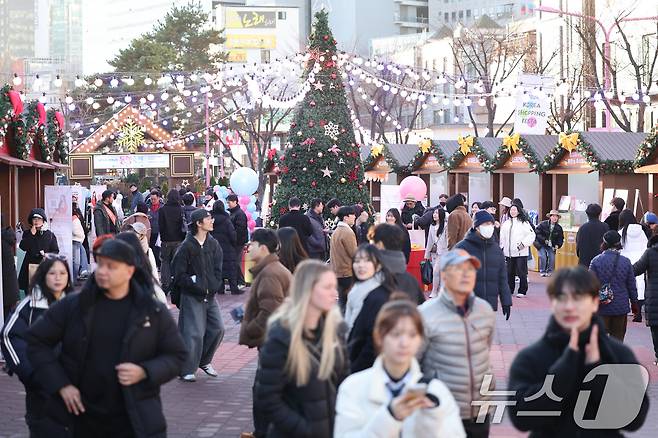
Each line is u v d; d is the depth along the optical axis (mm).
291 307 6809
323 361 6762
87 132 80625
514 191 39594
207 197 37031
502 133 79625
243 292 26750
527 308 23594
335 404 6797
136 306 7516
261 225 33094
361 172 31656
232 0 163875
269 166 42938
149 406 7504
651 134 28391
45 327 7551
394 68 45312
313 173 31000
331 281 6812
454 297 7957
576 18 68750
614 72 47031
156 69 81688
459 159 41375
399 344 6082
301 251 12375
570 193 35844
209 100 67625
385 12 154875
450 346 7879
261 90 62875
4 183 26375
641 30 61250
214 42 89875
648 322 15914
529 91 36469
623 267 15492
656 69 58844
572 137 33031
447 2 152625
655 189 32375
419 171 45500
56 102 76438
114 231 27891
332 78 31344
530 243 25969
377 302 9234
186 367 14797
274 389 6742
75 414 7504
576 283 6375
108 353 7480
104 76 80250
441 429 6020
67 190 25062
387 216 23266
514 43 80250
